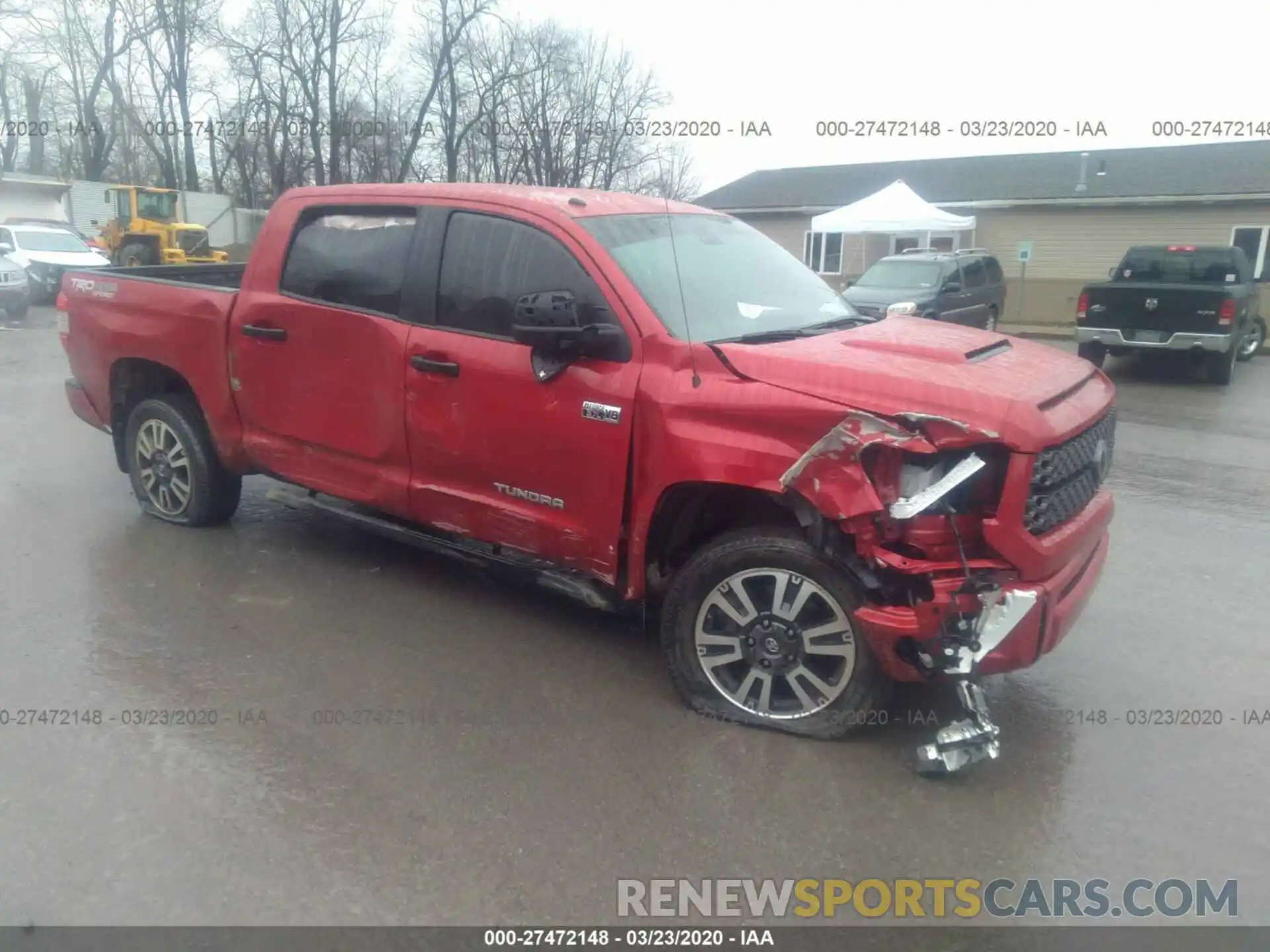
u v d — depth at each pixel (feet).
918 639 11.89
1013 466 11.53
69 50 138.41
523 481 14.66
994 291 63.31
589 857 10.74
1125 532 22.41
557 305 13.32
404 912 9.87
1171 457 30.42
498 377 14.58
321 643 15.69
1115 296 46.24
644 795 11.84
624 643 15.99
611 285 13.83
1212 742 13.28
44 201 115.14
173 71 128.67
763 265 16.53
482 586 18.12
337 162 103.24
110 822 11.11
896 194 73.20
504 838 11.02
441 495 15.69
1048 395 12.32
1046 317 84.64
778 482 12.23
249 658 15.10
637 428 13.41
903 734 13.26
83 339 20.93
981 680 14.52
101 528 20.67
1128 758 12.88
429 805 11.55
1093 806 11.84
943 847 11.07
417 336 15.47
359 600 17.37
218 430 18.94
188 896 10.00
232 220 117.39
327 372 16.74
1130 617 17.43
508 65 91.66
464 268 15.20
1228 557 20.72
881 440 11.43
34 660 14.80
